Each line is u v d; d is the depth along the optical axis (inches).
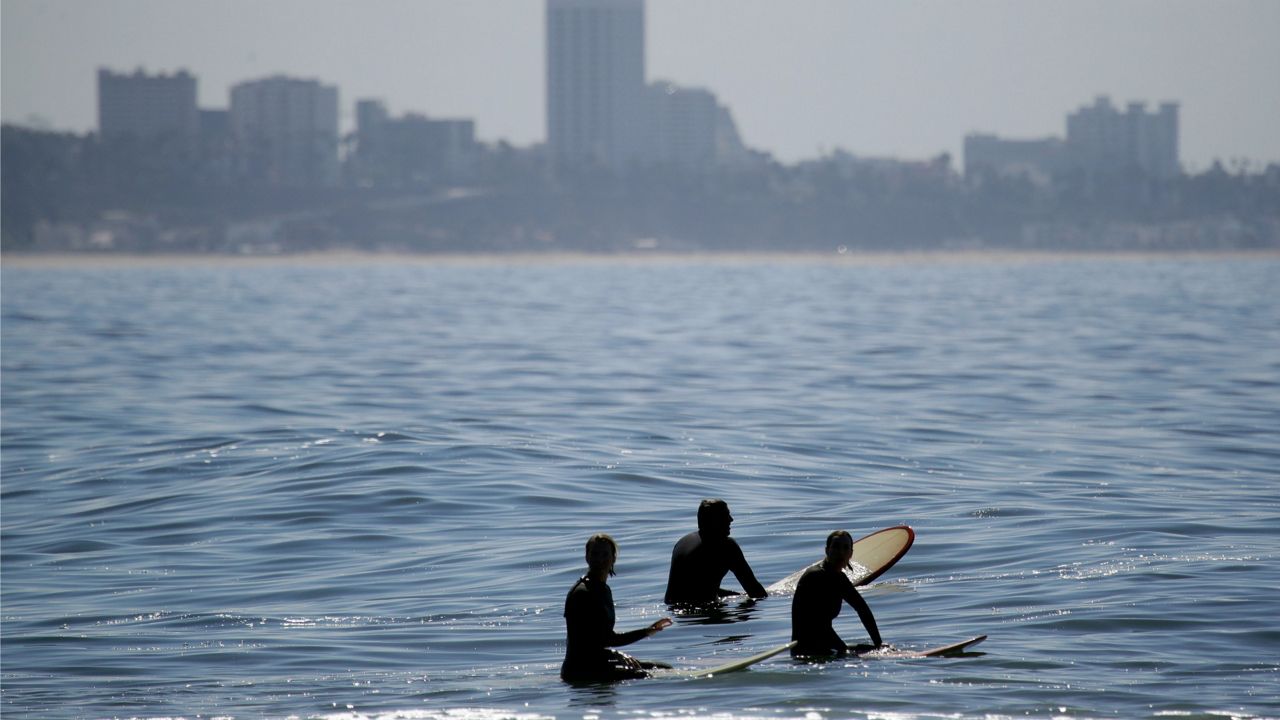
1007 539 2380.7
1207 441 3804.1
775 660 1689.2
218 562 2362.2
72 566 2359.7
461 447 3553.2
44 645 1851.6
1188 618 1807.3
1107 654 1667.1
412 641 1839.3
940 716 1469.0
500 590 2112.5
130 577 2263.8
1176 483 3068.4
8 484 3223.4
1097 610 1859.0
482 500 2864.2
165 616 2003.0
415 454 3430.1
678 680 1624.0
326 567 2301.9
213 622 1962.4
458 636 1859.0
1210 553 2218.3
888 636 1788.9
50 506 2938.0
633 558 2319.1
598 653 1646.2
